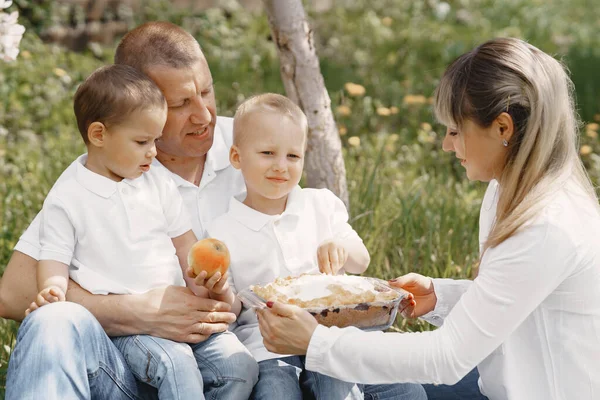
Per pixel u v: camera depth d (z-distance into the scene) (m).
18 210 6.40
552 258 3.10
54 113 8.85
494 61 3.21
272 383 3.58
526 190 3.21
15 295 3.75
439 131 8.68
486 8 15.38
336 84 10.55
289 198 4.00
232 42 11.58
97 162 3.74
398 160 8.01
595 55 12.73
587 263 3.17
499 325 3.15
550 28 14.74
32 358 3.23
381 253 5.62
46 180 6.77
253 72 10.70
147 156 3.72
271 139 3.79
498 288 3.13
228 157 4.23
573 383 3.23
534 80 3.16
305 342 3.31
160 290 3.63
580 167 3.36
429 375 3.21
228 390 3.53
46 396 3.18
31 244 3.80
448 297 3.92
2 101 8.80
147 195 3.78
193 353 3.63
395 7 14.44
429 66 11.64
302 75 5.42
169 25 4.01
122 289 3.62
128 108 3.62
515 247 3.12
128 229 3.68
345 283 3.53
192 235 3.92
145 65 3.87
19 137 8.32
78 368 3.29
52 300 3.45
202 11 12.56
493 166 3.31
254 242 3.87
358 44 12.40
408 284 3.90
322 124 5.51
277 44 5.44
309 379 3.68
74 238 3.67
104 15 11.77
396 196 6.68
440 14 14.36
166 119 3.87
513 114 3.18
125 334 3.60
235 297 3.80
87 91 3.66
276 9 5.34
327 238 4.03
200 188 4.12
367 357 3.24
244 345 3.78
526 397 3.28
